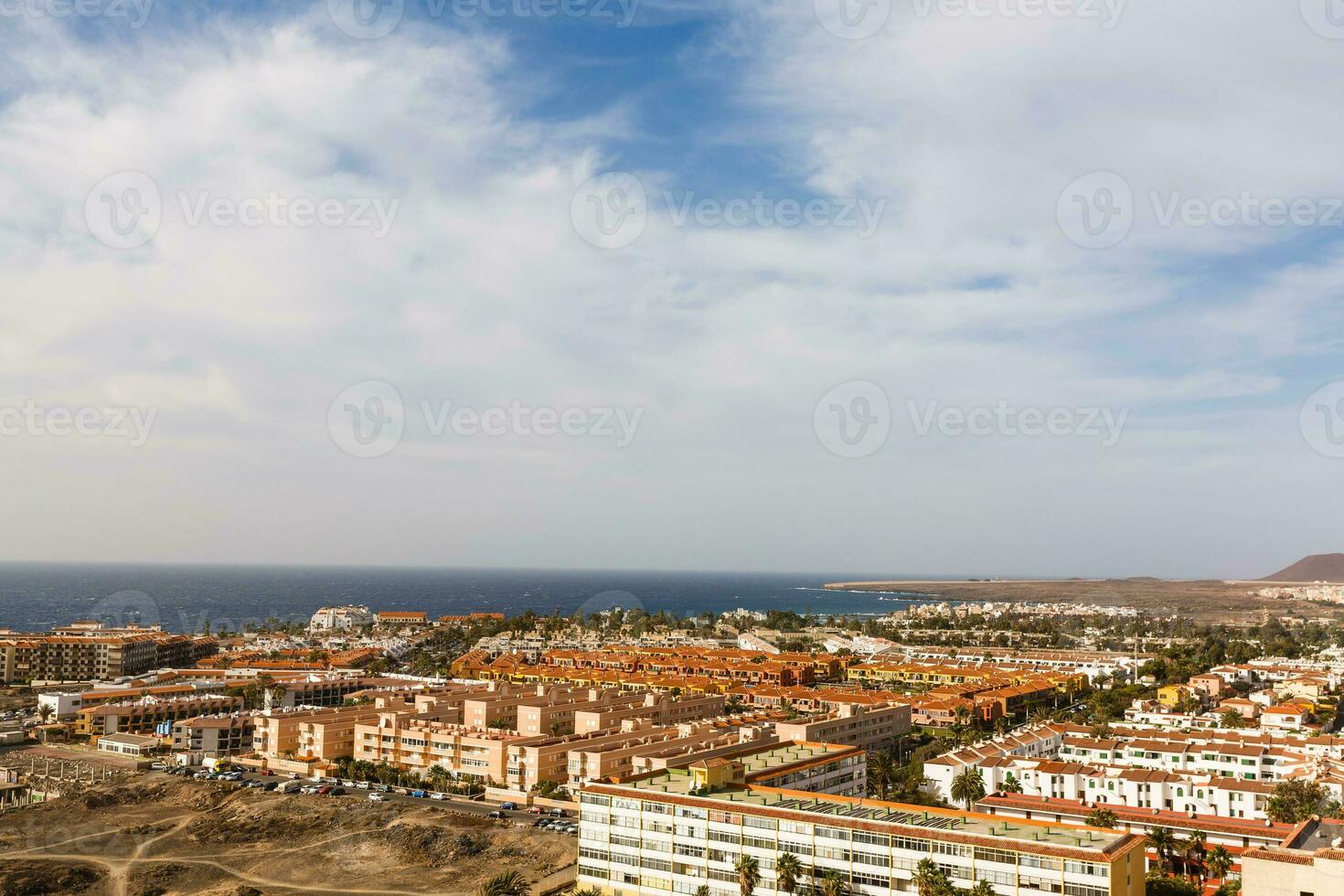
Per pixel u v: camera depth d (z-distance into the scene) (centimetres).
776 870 13650
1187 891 14250
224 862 17962
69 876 17100
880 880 13062
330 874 17262
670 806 14750
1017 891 12212
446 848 18462
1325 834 11938
